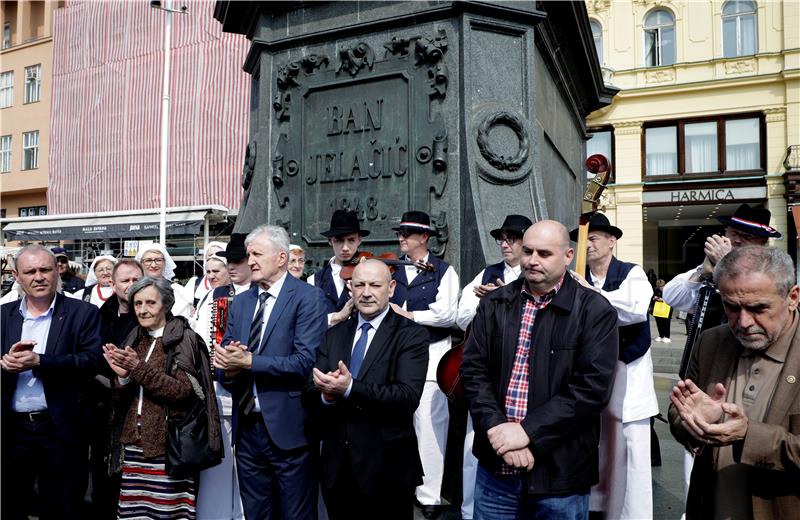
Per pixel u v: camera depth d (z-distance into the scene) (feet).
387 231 15.31
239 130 69.82
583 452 7.98
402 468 9.37
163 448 10.15
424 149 14.90
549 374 8.09
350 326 10.19
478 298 12.11
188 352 10.40
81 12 80.07
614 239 11.72
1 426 10.77
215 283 14.73
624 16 75.31
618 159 77.10
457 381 11.18
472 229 14.14
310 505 10.24
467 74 14.71
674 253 85.92
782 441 5.94
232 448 11.87
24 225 71.67
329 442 9.52
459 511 12.44
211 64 71.10
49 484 11.02
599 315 8.12
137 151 75.92
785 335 6.46
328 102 16.43
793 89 68.90
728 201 72.95
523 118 15.28
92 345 11.41
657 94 75.00
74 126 80.48
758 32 70.28
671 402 7.07
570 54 22.63
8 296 16.75
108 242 69.77
